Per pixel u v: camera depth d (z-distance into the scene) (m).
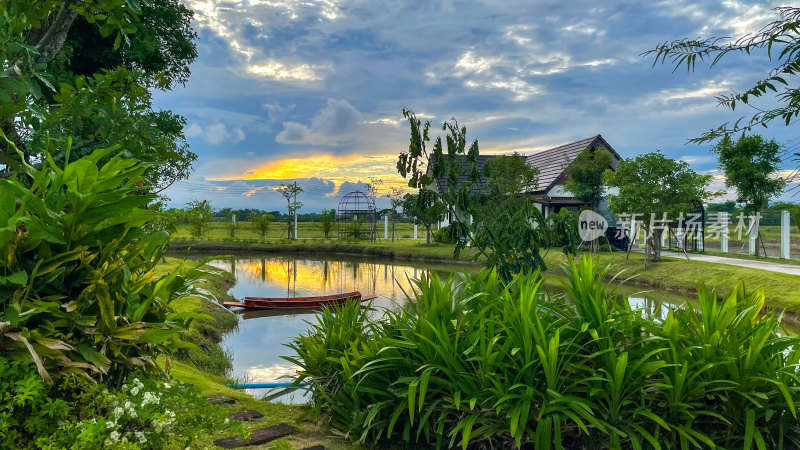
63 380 2.61
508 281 6.09
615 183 20.45
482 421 3.22
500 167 24.33
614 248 25.06
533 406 3.23
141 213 2.94
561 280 3.64
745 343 3.38
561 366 3.23
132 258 3.04
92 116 4.11
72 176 2.74
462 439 3.13
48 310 2.54
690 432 3.03
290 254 33.50
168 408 2.75
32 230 2.53
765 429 3.09
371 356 3.86
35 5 3.73
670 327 3.31
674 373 3.19
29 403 2.32
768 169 21.28
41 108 3.70
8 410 2.27
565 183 27.14
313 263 27.38
